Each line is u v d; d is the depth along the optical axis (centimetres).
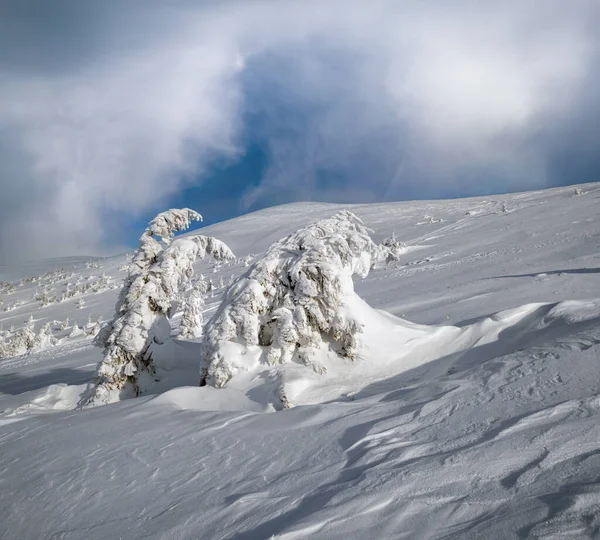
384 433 472
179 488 466
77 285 11612
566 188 7950
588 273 1775
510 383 530
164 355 1270
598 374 481
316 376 945
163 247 1395
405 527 277
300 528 303
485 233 4728
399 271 3862
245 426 650
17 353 4741
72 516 453
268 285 1067
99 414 934
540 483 288
